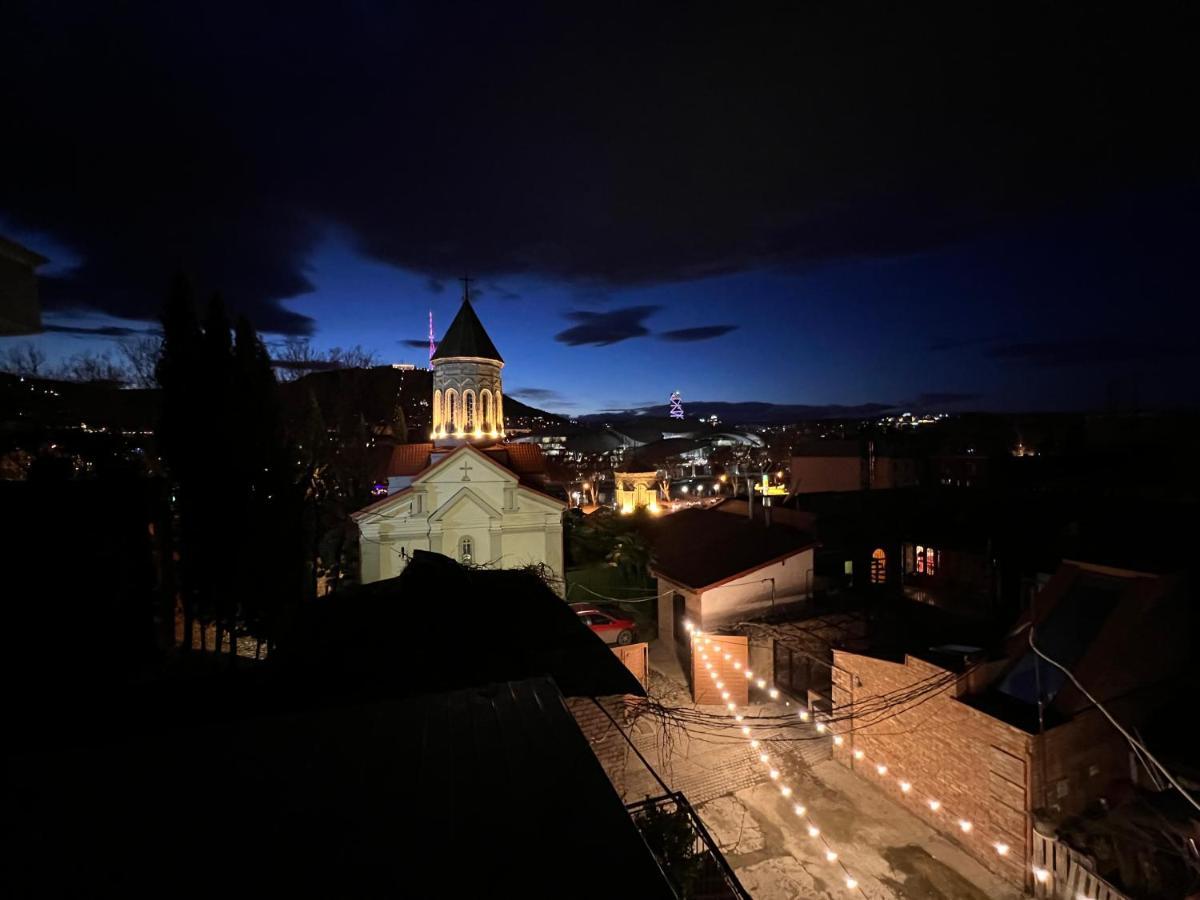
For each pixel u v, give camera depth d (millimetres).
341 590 16672
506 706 5191
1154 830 11086
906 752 14859
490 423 35719
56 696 10086
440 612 13047
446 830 3561
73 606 12898
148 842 3391
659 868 3316
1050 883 11711
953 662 14430
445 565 17062
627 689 10430
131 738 4578
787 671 20547
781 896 12328
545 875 3217
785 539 24578
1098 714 12719
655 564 26812
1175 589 13766
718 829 14312
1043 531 23828
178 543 19250
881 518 30625
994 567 24016
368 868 3221
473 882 3143
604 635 21969
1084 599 14289
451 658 10539
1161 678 13656
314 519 26969
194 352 18156
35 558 12039
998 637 18125
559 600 15102
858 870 12961
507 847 3424
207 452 17922
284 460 19984
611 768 10648
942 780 13922
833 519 30031
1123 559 14477
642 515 34312
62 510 13344
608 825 3656
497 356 35656
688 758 17109
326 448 34906
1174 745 12812
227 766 4211
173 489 19047
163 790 3914
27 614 11633
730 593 22719
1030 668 13812
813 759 17078
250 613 18375
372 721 4902
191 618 18203
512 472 27141
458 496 26500
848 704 16656
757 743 17766
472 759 4355
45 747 8250
